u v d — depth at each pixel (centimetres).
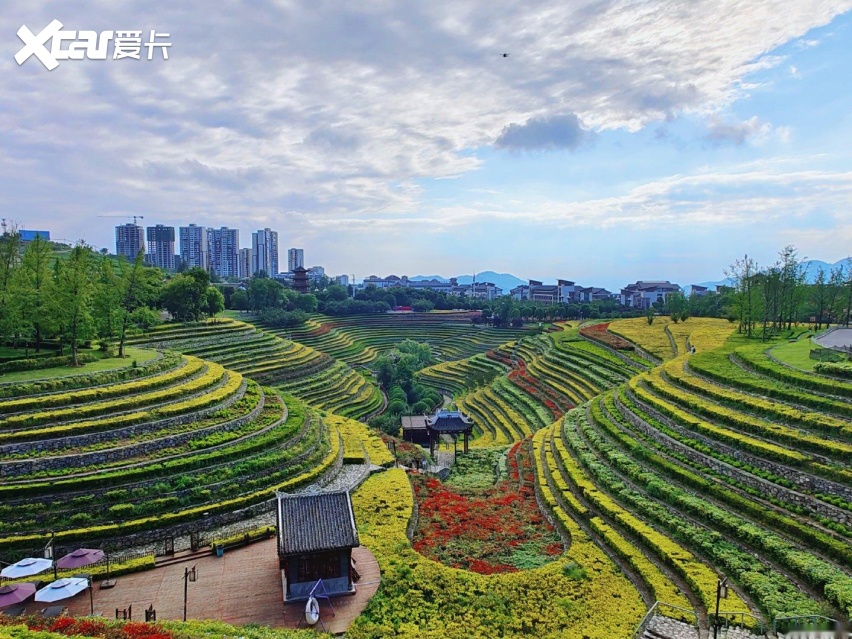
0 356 5869
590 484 4534
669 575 3234
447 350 15875
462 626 2884
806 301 9794
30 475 3991
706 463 4188
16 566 3123
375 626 2903
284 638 2616
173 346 9081
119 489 4028
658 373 6431
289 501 3434
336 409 8962
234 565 3628
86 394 4850
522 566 3578
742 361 5834
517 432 7669
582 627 2816
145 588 3344
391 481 4934
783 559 3064
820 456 3634
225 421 5094
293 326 14112
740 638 2588
